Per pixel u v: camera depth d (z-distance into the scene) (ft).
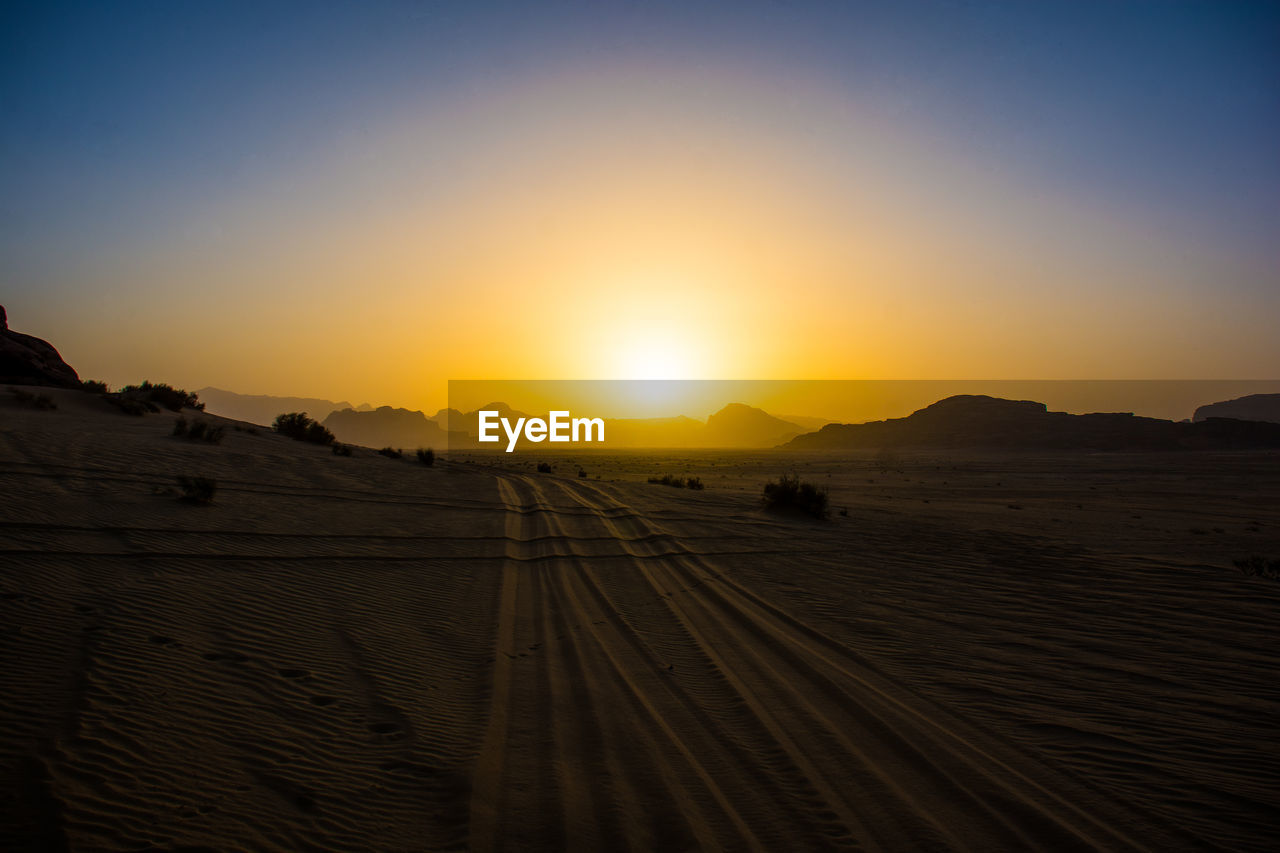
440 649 24.61
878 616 31.27
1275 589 37.47
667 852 12.94
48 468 44.57
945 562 45.85
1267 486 185.78
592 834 13.47
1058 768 16.72
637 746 17.53
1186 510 119.55
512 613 29.96
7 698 16.66
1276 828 14.14
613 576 38.19
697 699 20.85
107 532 33.40
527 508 61.77
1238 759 17.29
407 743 17.12
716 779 15.92
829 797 15.16
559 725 18.69
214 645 22.13
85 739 15.25
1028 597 35.50
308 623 25.61
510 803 14.55
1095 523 89.40
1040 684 22.56
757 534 55.72
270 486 53.31
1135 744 18.10
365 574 33.65
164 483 46.78
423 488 66.03
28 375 103.35
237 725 17.04
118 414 83.20
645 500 76.33
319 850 12.42
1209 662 24.94
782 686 22.03
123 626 22.45
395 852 12.60
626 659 24.48
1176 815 14.62
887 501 122.42
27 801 12.76
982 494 155.33
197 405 108.37
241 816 13.24
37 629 21.17
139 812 12.93
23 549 28.76
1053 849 13.29
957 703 20.84
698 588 36.17
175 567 29.94
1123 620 30.81
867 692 21.57
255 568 31.76
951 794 15.38
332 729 17.52
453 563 38.09
